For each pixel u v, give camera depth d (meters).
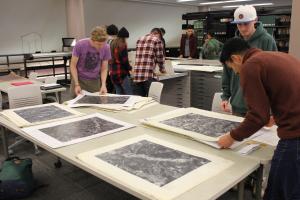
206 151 1.39
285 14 6.43
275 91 1.25
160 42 3.82
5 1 7.65
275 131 1.61
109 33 4.07
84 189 2.53
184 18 8.40
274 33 6.45
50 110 2.12
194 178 1.12
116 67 3.99
